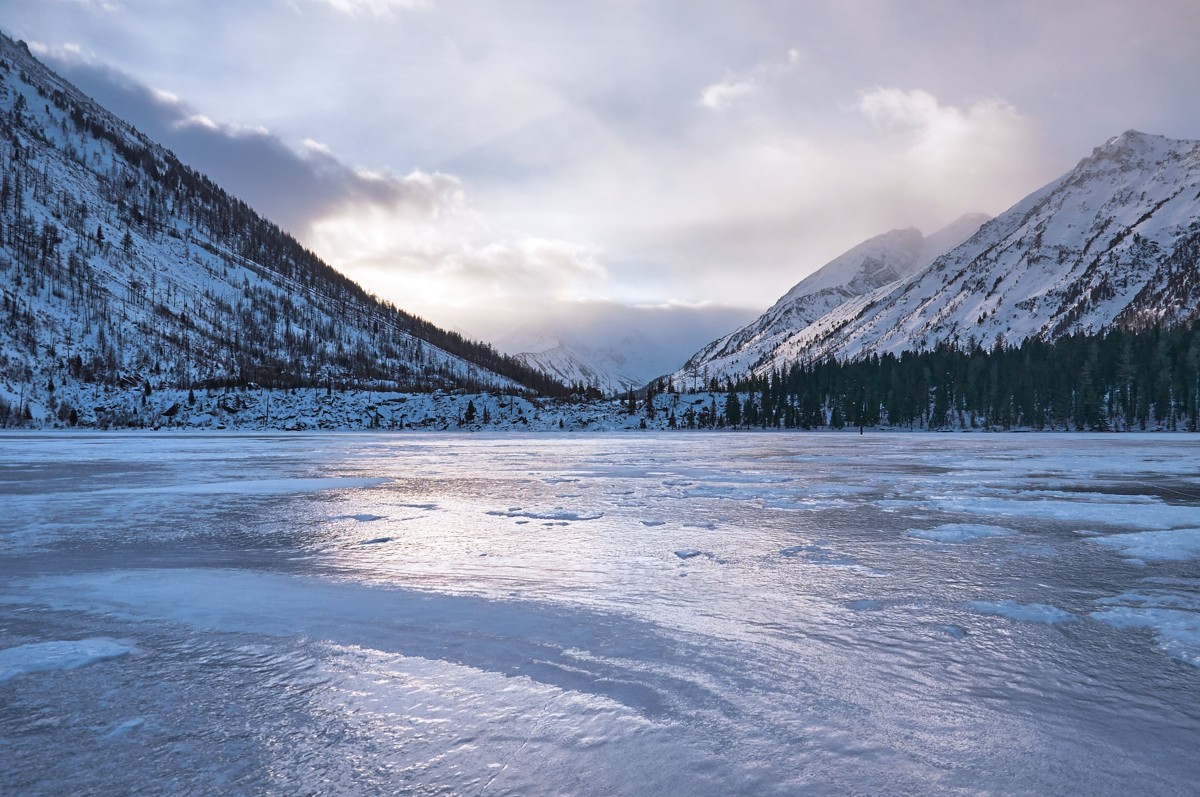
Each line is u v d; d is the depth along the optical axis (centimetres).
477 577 1349
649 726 676
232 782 570
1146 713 712
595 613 1089
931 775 580
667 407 17462
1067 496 2723
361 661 870
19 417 13200
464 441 9331
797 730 668
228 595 1211
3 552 1639
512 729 670
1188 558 1532
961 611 1102
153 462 4825
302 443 8344
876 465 4544
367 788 559
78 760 610
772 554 1572
